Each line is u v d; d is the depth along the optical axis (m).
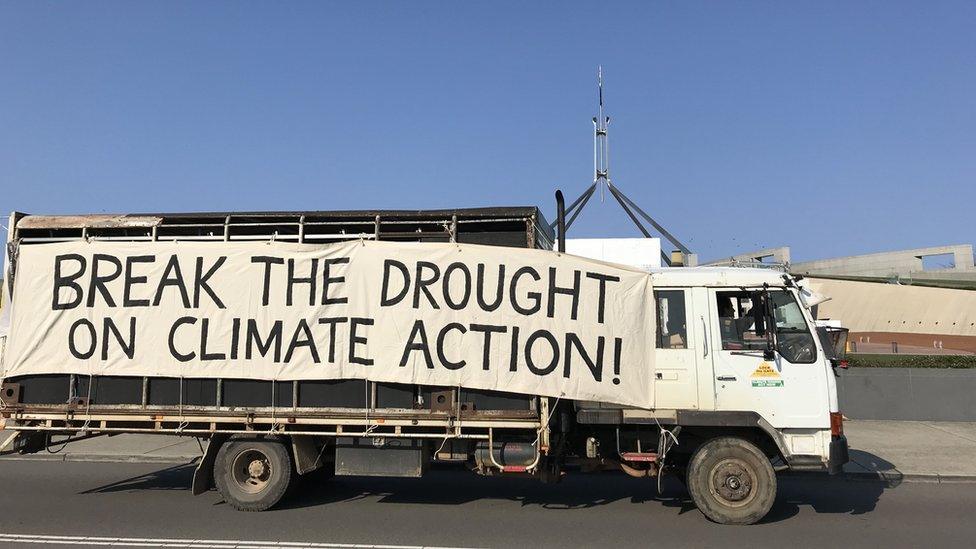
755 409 6.96
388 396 7.26
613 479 9.49
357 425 7.27
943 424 13.67
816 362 6.97
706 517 7.22
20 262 7.70
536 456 7.12
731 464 6.94
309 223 7.60
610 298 7.18
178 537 6.38
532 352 7.09
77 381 7.57
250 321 7.39
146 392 7.47
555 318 7.13
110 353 7.47
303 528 6.74
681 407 7.07
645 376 7.12
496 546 6.17
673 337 7.20
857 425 13.57
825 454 6.88
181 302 7.47
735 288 7.16
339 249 7.40
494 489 8.75
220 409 7.36
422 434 7.16
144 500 7.96
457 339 7.15
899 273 57.88
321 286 7.36
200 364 7.37
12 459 10.87
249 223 7.68
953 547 6.17
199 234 7.89
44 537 6.35
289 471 7.44
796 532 6.68
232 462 7.47
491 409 7.14
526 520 7.12
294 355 7.30
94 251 7.62
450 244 7.29
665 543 6.29
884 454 10.82
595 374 7.06
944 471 9.67
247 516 7.21
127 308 7.51
